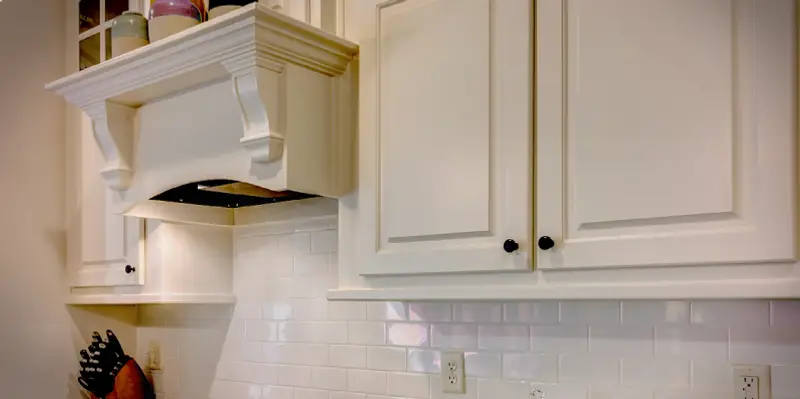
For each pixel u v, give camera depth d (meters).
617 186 1.20
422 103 1.48
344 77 1.67
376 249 1.54
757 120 1.07
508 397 1.63
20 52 2.39
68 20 2.52
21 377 2.32
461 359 1.72
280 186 1.55
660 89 1.16
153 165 1.89
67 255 2.45
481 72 1.39
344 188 1.64
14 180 2.34
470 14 1.42
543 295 1.28
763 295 1.05
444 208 1.42
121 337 2.56
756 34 1.07
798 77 1.04
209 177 1.73
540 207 1.29
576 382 1.53
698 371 1.37
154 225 2.14
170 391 2.44
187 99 1.80
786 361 1.28
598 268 1.22
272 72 1.53
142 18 1.88
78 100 1.95
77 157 2.43
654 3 1.18
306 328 2.04
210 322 2.33
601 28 1.24
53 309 2.40
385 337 1.87
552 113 1.29
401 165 1.51
